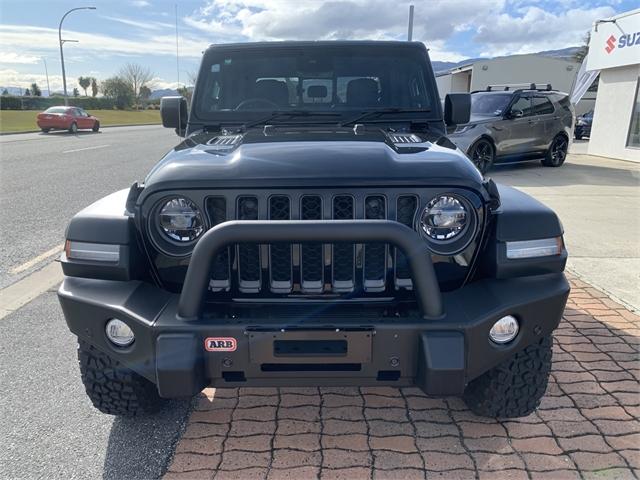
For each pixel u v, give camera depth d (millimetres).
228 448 2488
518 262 2238
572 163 13742
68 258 2293
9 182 10234
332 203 2154
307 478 2277
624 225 6594
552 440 2531
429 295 2057
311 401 2887
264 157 2266
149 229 2223
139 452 2480
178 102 3475
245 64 3395
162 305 2197
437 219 2188
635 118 14250
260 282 2215
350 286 2215
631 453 2438
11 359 3371
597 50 15414
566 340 3557
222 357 2098
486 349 2154
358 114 3303
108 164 13406
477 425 2652
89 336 2266
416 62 3396
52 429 2660
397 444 2506
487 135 10805
